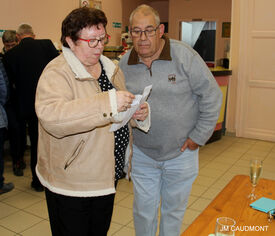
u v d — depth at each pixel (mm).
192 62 1767
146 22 1651
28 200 3088
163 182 1989
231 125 5316
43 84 1284
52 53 3096
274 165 4004
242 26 4945
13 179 3598
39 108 1238
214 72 4684
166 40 1782
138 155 1942
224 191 1668
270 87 4934
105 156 1395
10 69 3000
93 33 1291
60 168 1375
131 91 1833
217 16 8188
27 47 2998
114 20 7137
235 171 3799
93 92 1380
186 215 2748
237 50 5059
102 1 6641
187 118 1839
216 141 5035
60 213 1461
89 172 1369
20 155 3754
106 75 1541
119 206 2934
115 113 1200
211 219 1388
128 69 1861
